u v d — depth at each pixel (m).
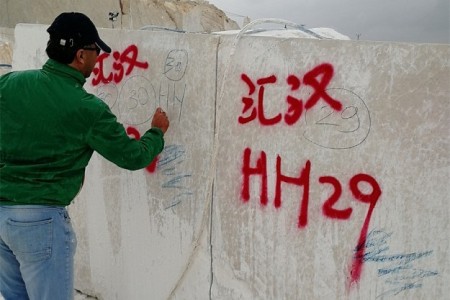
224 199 2.51
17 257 2.24
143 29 2.94
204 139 2.55
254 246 2.43
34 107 2.17
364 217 2.11
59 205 2.26
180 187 2.68
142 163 2.35
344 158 2.13
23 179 2.18
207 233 2.60
